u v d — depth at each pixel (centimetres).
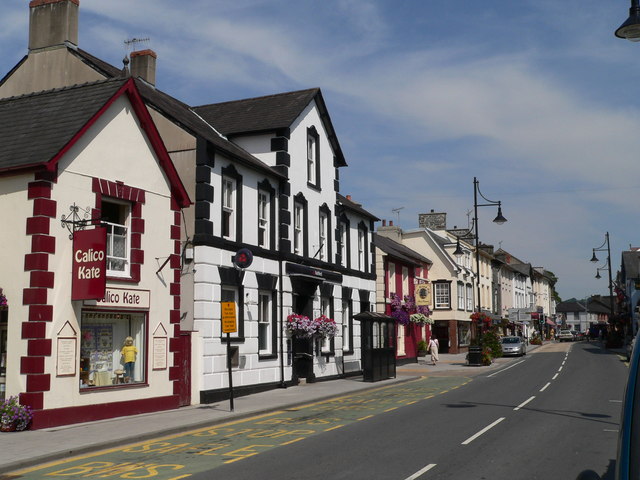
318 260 2677
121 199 1620
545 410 1661
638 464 325
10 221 1426
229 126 2534
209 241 1961
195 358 1898
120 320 1617
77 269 1438
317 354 2669
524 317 6731
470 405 1789
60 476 952
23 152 1458
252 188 2242
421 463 1003
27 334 1368
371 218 3381
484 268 6700
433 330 5384
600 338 9144
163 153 1742
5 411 1327
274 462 1027
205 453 1121
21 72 2111
